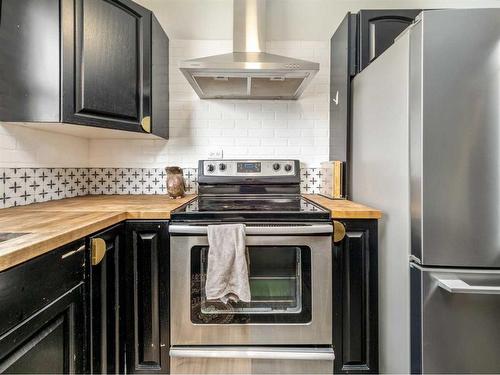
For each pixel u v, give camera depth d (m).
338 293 1.34
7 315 0.67
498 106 1.04
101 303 1.11
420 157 1.09
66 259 0.90
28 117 1.27
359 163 1.67
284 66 1.54
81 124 1.35
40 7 1.26
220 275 1.23
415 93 1.11
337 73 1.94
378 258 1.36
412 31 1.13
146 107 1.65
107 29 1.44
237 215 1.31
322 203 1.59
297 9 2.06
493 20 1.04
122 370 1.29
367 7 2.05
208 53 2.09
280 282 1.33
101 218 1.12
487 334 1.08
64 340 0.90
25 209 1.33
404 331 1.20
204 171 2.00
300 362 1.32
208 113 2.10
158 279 1.32
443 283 1.04
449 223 1.07
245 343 1.32
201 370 1.31
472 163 1.06
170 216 1.31
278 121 2.11
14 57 1.26
